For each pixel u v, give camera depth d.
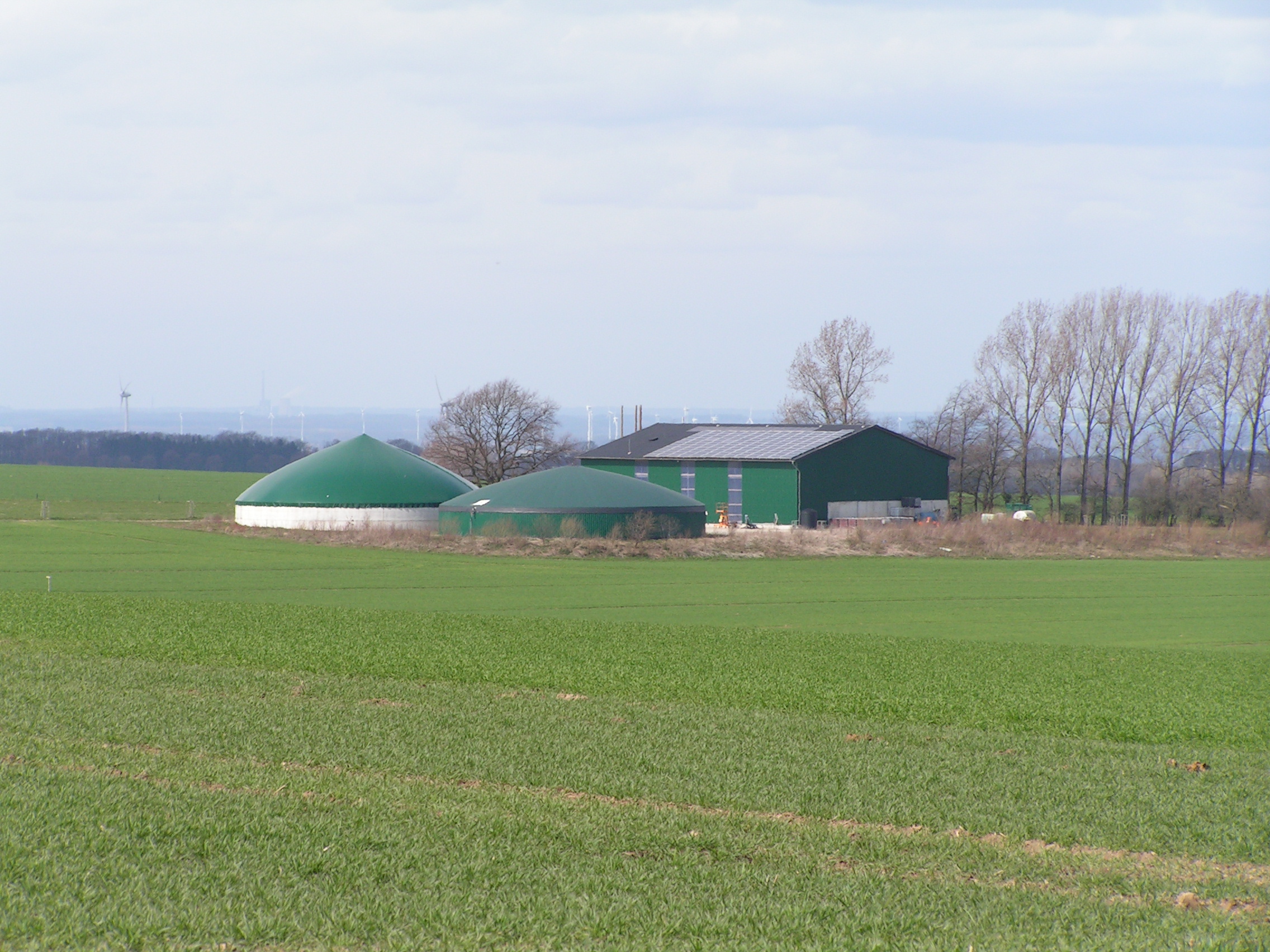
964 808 54.75
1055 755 67.38
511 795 54.59
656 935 39.06
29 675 84.06
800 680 93.12
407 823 49.44
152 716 70.06
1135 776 62.38
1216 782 61.47
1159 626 140.50
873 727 74.50
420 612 133.75
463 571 186.00
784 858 46.91
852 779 59.53
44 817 48.72
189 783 54.75
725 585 174.88
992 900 43.00
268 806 51.34
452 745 64.69
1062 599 167.88
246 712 72.25
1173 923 41.25
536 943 38.25
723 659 103.06
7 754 59.84
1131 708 84.88
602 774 59.03
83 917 38.84
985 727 77.00
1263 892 44.75
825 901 42.44
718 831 49.81
